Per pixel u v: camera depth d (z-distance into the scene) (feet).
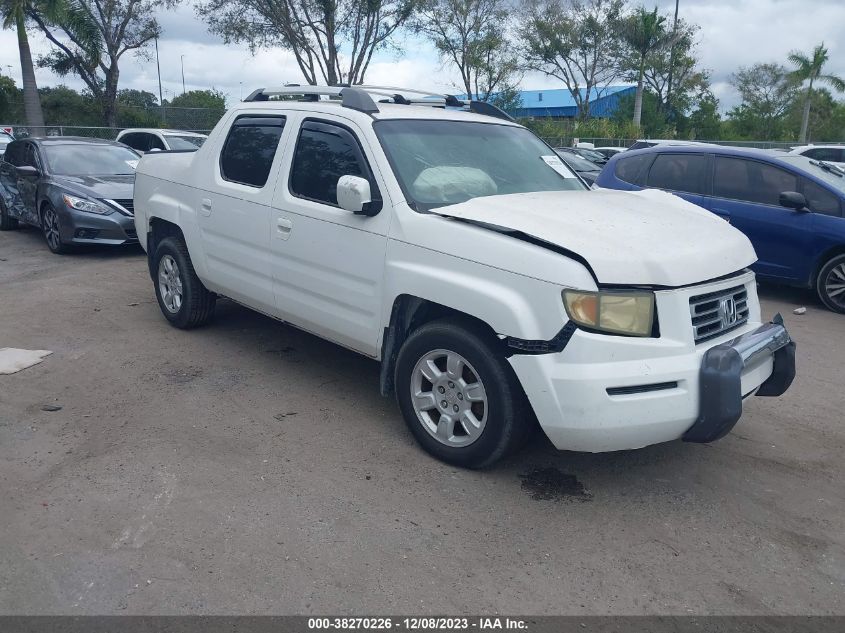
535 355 11.89
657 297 11.81
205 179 19.12
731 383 11.76
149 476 13.12
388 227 14.15
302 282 16.24
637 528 12.05
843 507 12.92
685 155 30.12
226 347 20.24
